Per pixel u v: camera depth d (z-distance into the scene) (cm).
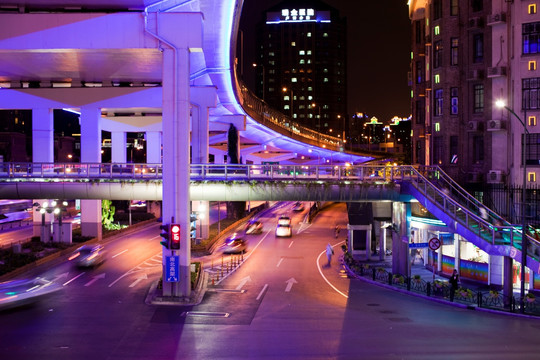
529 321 2320
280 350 1811
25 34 2873
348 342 1916
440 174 3797
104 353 1769
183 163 2762
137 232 6178
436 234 3834
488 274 3319
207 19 3325
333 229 6769
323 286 3234
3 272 3291
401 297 2920
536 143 3309
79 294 2841
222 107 6531
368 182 3441
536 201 3225
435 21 3972
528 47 3356
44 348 1817
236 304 2644
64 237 4750
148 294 2848
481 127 3681
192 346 1862
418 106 4884
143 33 2833
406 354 1753
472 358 1700
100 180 3544
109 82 4891
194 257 4531
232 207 7694
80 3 2920
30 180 3569
